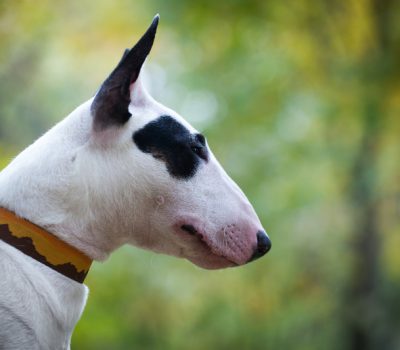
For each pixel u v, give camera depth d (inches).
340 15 470.6
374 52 460.1
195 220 152.2
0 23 389.1
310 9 469.4
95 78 550.0
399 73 443.5
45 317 141.7
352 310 486.3
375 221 486.0
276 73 476.4
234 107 474.9
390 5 460.1
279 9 471.5
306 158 482.3
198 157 154.6
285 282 550.0
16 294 139.3
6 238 143.7
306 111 484.4
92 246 150.2
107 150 149.1
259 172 487.5
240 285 540.7
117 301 434.0
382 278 544.4
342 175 489.1
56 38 489.7
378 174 474.3
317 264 551.8
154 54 525.7
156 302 490.3
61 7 470.9
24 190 146.5
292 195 507.5
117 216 150.9
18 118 513.0
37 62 489.7
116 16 501.4
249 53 483.5
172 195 151.8
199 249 155.1
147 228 153.9
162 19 467.5
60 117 545.0
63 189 146.8
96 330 395.5
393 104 467.5
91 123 149.0
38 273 143.2
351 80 441.7
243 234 155.1
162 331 512.1
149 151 150.4
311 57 483.8
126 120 149.1
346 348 503.5
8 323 137.7
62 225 146.7
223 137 490.3
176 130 153.0
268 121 487.8
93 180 148.1
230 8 465.7
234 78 482.9
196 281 522.6
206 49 494.3
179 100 508.4
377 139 470.6
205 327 541.6
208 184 154.3
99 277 413.4
